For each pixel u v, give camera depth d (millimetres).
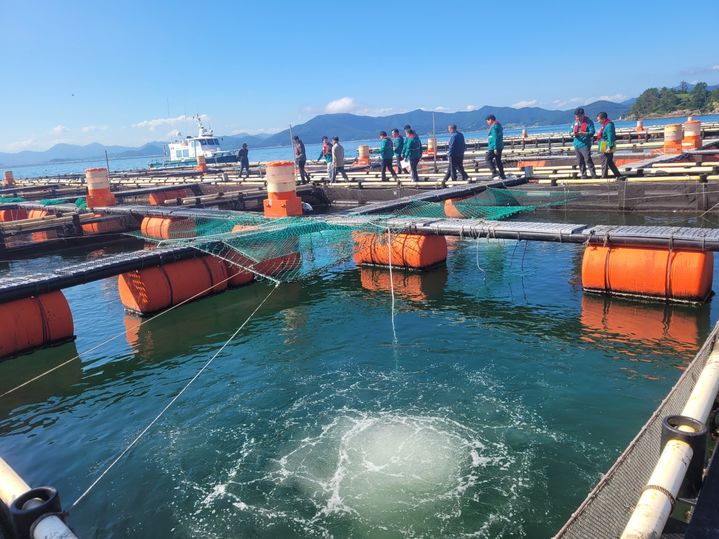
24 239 24766
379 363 8477
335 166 26562
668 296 9773
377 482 5691
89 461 6477
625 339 8641
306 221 13383
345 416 7031
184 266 12070
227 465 6191
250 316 11141
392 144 24812
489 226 11875
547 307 10344
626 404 6770
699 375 4973
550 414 6695
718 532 3479
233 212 18172
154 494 5777
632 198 17688
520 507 5168
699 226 15219
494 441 6238
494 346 8773
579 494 5285
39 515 3477
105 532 5273
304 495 5586
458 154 21312
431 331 9586
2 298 9430
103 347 10055
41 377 8906
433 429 6578
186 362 9125
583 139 18656
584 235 10484
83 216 22406
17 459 6594
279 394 7746
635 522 3078
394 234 13406
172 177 40656
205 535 5125
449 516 5121
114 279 14977
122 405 7789
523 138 46688
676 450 3576
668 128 23969
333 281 13234
